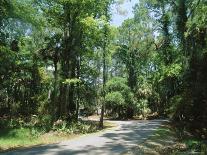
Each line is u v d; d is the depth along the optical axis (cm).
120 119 5894
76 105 3756
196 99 3067
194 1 2811
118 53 6419
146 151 1975
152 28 4772
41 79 3994
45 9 3200
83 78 3738
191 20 2906
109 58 3541
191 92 3108
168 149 2116
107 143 2252
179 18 3609
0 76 3662
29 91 4144
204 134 2912
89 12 3238
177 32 3788
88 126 3219
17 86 4153
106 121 4962
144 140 2423
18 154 1814
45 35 3369
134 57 6531
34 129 2758
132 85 6606
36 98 4062
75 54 3412
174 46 4416
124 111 6209
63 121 3136
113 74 6662
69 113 3531
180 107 3284
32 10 2628
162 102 6197
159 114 6206
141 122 4647
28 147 2112
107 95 5781
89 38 3353
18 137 2561
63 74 3347
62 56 3378
